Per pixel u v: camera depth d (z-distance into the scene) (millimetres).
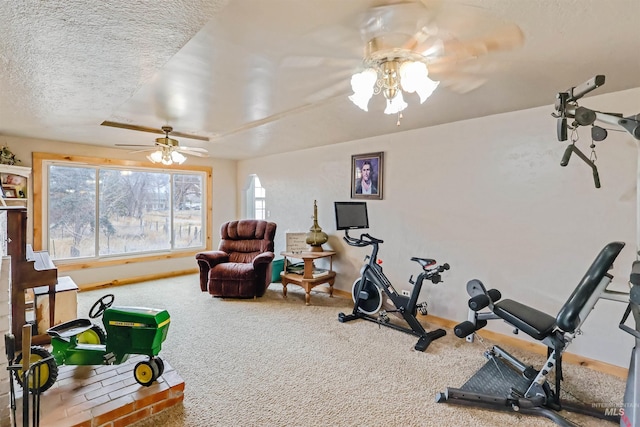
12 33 1375
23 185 4199
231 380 2344
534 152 2787
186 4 1169
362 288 3613
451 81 2146
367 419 1937
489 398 2047
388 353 2768
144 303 4102
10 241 2625
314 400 2113
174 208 5723
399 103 1865
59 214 4602
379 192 3973
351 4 1322
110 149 4930
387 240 3934
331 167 4598
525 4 1298
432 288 3525
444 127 3375
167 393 2010
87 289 4719
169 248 5664
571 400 2117
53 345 2129
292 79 2150
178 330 3229
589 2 1279
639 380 1559
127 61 1684
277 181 5535
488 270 3094
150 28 1343
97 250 4930
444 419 1946
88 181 4848
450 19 1416
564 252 2652
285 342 2973
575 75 2051
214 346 2883
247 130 3691
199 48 1723
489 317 2340
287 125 3445
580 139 2545
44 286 2871
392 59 1709
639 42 1610
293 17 1417
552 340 1994
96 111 2752
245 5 1330
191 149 3637
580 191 2561
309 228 4945
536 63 1865
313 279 4121
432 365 2566
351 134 3906
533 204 2803
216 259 4453
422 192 3580
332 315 3691
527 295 2857
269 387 2256
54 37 1420
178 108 2816
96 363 2107
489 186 3064
